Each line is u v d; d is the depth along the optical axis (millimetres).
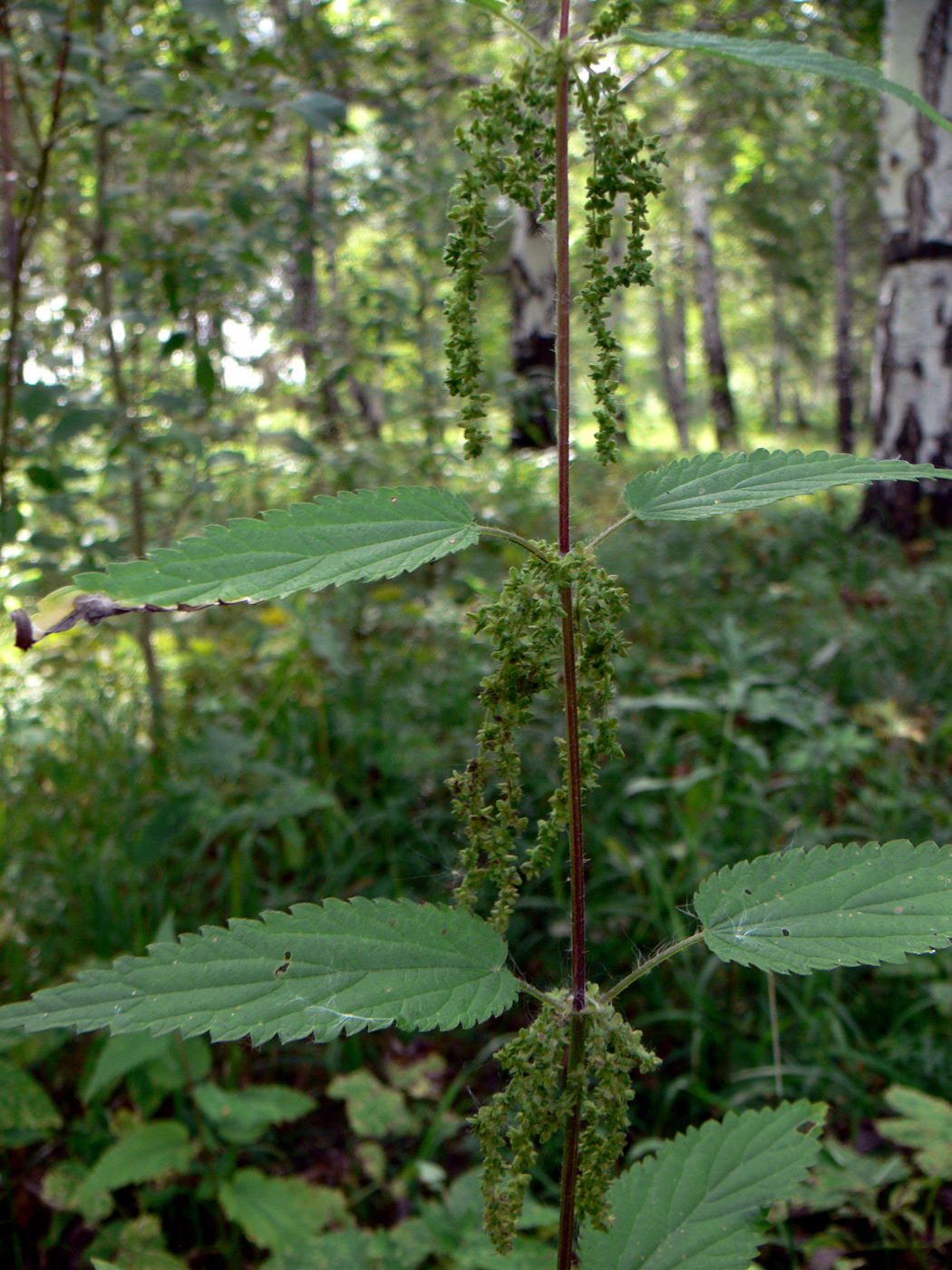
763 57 814
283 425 5793
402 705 4137
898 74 7613
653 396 35469
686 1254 1092
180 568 794
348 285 5891
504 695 978
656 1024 2713
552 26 3115
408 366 5551
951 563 6422
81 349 3902
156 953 782
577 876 993
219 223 3357
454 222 955
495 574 5523
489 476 6898
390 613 4980
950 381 7637
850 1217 2088
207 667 4320
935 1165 1946
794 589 6020
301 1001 781
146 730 3855
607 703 982
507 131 933
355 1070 2615
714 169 12953
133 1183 2197
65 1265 2039
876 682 4602
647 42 864
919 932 845
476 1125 992
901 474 902
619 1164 2270
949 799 3568
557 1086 999
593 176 934
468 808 1012
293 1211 1948
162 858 3154
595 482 7957
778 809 3449
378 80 4992
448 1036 2752
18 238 2984
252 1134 2100
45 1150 2203
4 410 3135
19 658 3908
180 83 3297
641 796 3547
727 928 920
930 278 7539
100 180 3598
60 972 2662
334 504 862
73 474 3160
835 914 887
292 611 3766
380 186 4824
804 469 941
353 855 3152
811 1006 2709
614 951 2885
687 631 5273
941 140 7484
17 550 3264
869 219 20062
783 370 32531
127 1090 2432
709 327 18812
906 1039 2521
